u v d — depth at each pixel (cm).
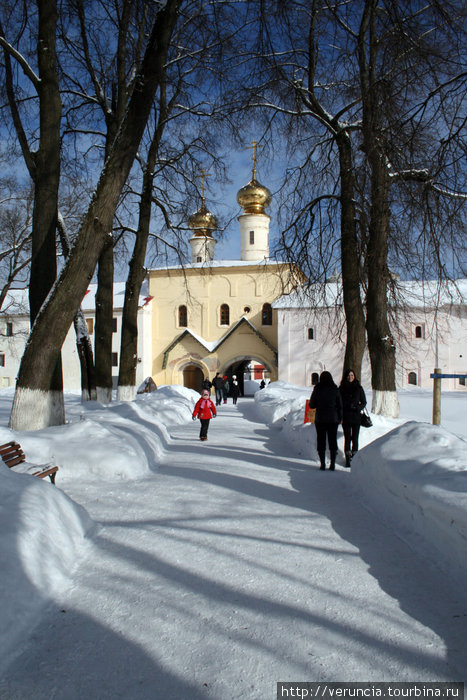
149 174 1731
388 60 1088
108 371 1697
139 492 654
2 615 306
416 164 1134
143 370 4472
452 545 417
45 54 1023
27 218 2516
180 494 644
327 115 1358
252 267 4478
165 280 4641
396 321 1473
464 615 338
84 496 633
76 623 326
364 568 415
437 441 593
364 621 329
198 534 492
